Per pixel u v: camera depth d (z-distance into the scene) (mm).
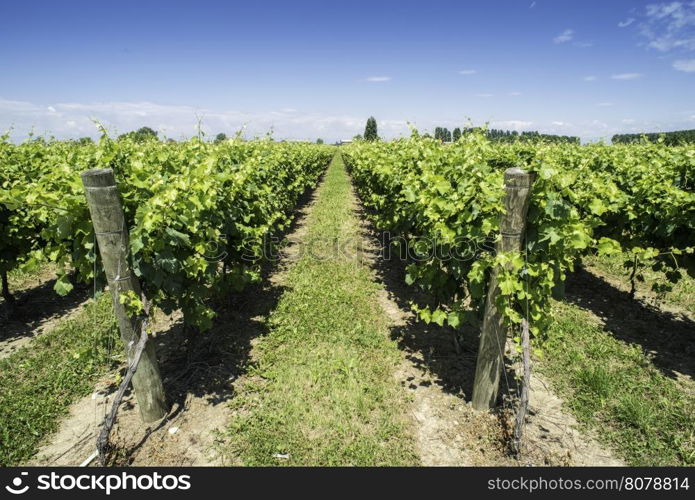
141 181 3656
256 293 6441
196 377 4316
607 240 3334
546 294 3484
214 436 3523
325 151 29328
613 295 6625
